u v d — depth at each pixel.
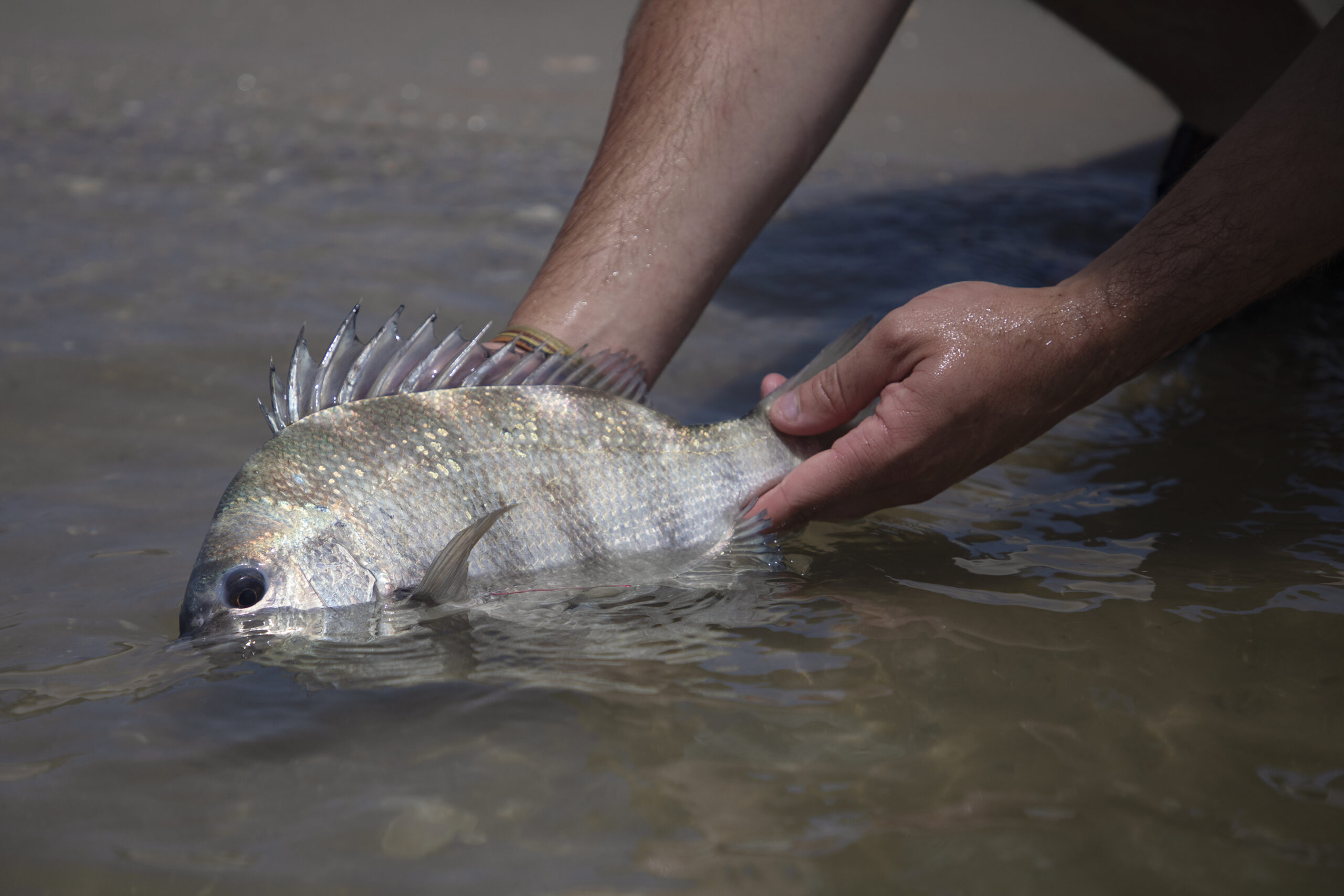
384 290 1.83
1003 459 1.54
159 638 1.32
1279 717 1.25
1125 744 1.24
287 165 2.70
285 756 1.24
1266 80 1.86
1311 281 1.87
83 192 2.36
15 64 4.04
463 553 1.33
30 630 1.32
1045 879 1.17
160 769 1.23
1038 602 1.35
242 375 1.64
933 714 1.25
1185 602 1.34
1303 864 1.18
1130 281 1.37
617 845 1.19
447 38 4.99
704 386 1.66
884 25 1.52
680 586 1.37
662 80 1.49
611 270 1.46
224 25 5.12
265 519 1.34
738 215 1.49
